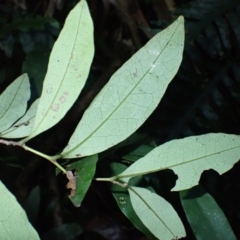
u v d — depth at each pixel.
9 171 0.64
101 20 0.83
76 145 0.28
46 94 0.27
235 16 0.70
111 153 0.35
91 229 0.75
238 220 0.73
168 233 0.29
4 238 0.24
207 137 0.28
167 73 0.27
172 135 0.67
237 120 0.69
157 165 0.29
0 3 0.81
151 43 0.26
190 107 0.69
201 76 0.71
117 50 0.76
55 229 0.62
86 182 0.28
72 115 0.67
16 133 0.29
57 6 0.80
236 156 0.28
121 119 0.27
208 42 0.69
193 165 0.28
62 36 0.25
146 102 0.27
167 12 0.78
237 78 0.70
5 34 0.71
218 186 0.70
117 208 0.78
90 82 0.75
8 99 0.30
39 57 0.62
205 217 0.35
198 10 0.71
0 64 0.75
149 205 0.29
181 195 0.36
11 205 0.25
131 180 0.35
